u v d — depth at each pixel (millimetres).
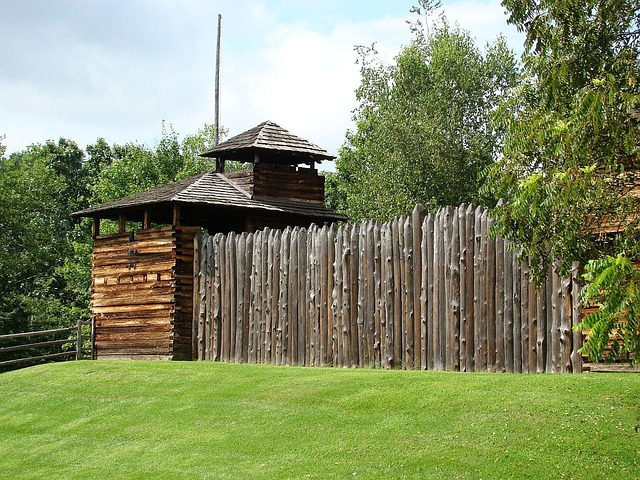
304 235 19172
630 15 11344
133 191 44031
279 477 10914
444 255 16281
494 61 36875
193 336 21484
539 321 14672
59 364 20453
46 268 46781
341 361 18000
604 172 10695
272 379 15859
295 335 19094
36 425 15469
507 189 11117
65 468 12703
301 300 19016
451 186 34594
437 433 11484
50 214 47219
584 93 10320
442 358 16172
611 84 10062
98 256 23750
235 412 14094
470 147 35438
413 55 36344
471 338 15695
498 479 9867
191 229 21984
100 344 23234
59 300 46000
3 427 15633
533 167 11180
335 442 11859
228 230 26922
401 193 34500
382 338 17297
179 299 21703
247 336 20219
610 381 12617
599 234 11445
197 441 12945
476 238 15719
